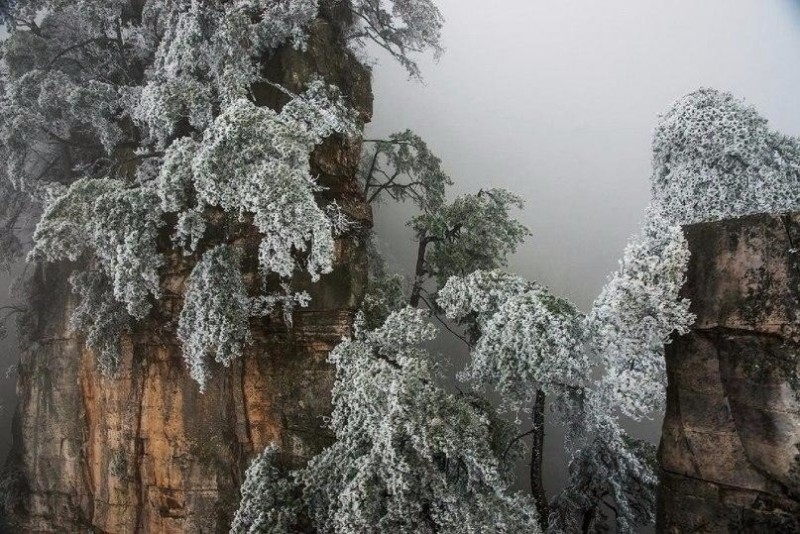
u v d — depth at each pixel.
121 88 12.01
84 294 11.48
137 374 11.30
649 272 7.21
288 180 9.27
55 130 12.86
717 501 6.71
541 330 9.02
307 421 10.12
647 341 7.33
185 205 9.96
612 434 11.41
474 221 12.60
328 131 10.24
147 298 10.80
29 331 14.09
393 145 13.98
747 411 6.57
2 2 12.51
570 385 10.16
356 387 9.23
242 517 9.42
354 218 11.26
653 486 11.54
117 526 11.29
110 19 12.45
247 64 10.47
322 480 9.41
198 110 10.29
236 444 10.56
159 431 10.96
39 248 10.18
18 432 13.57
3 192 13.90
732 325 6.74
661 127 10.81
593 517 12.11
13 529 13.02
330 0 12.10
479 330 11.11
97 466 12.01
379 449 8.64
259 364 10.52
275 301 10.26
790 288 6.38
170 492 10.74
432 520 8.80
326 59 11.50
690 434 7.03
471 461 8.80
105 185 10.35
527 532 8.63
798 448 6.13
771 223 6.64
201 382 9.46
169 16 10.86
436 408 8.80
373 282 12.02
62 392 12.85
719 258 7.00
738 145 9.67
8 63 13.00
